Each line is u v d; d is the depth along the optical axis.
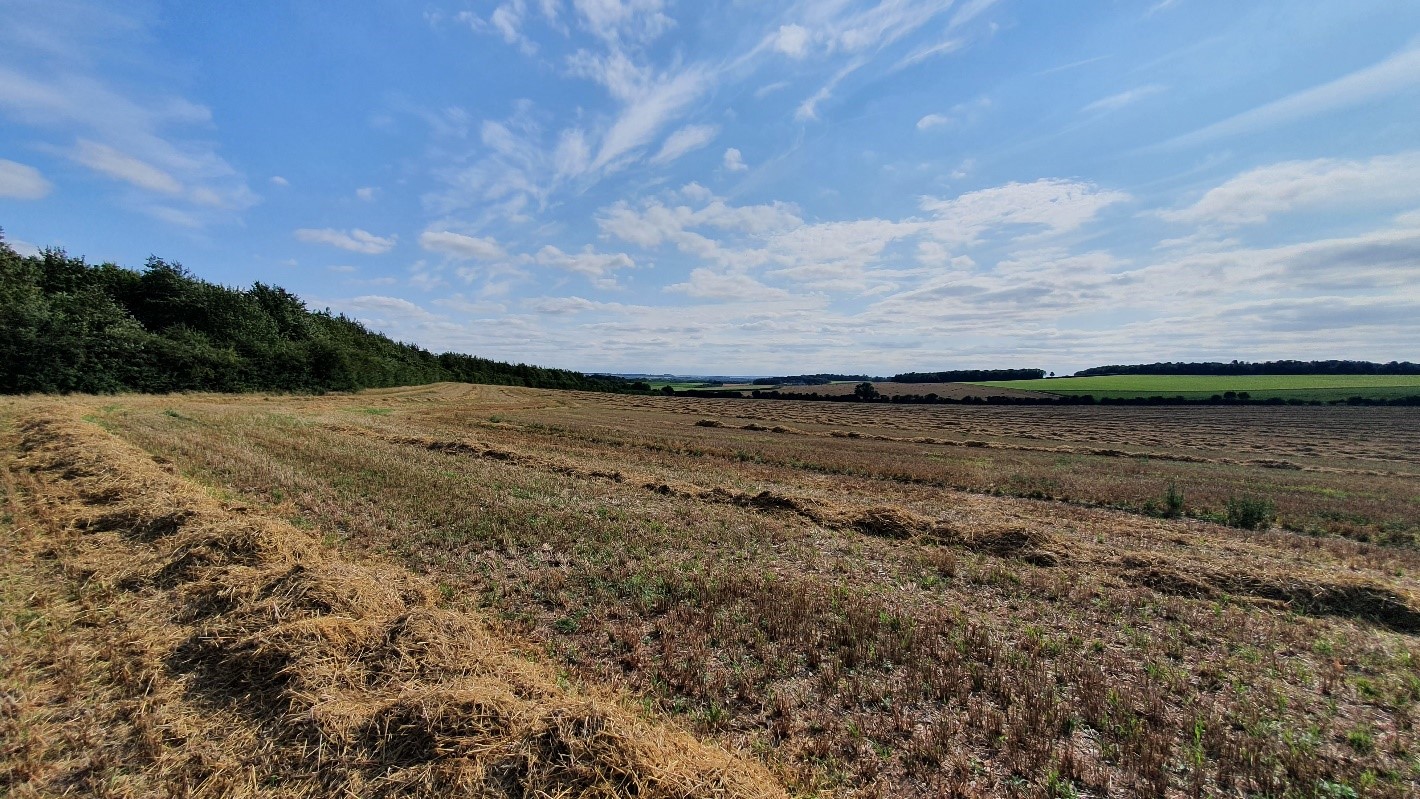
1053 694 5.41
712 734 4.68
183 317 44.69
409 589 6.99
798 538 10.65
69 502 9.86
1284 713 5.36
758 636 6.36
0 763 3.85
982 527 11.02
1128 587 8.70
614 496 13.43
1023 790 4.16
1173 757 4.62
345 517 10.34
